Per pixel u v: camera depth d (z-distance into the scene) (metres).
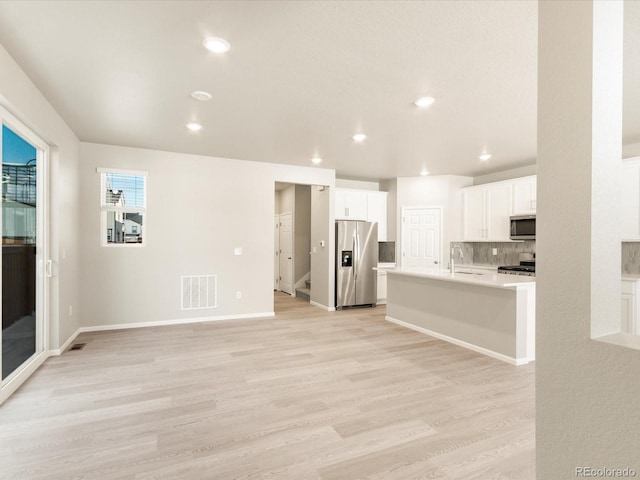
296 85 2.88
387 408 2.59
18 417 2.42
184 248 5.18
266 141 4.50
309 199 8.20
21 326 3.09
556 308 1.08
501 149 4.79
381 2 1.87
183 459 1.97
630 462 0.93
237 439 2.17
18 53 2.41
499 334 3.68
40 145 3.35
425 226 6.68
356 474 1.86
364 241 6.57
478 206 6.29
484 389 2.92
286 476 1.84
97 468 1.89
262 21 2.04
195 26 2.10
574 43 1.04
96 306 4.70
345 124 3.82
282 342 4.24
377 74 2.69
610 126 1.03
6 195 2.79
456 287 4.22
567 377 1.05
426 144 4.57
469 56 2.42
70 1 1.88
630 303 3.92
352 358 3.67
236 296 5.52
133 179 4.93
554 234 1.08
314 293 6.86
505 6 1.90
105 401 2.67
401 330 4.85
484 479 1.83
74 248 4.30
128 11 1.96
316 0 1.86
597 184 1.01
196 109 3.41
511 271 5.57
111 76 2.74
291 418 2.44
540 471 1.12
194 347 4.01
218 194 5.38
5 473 1.84
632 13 1.97
